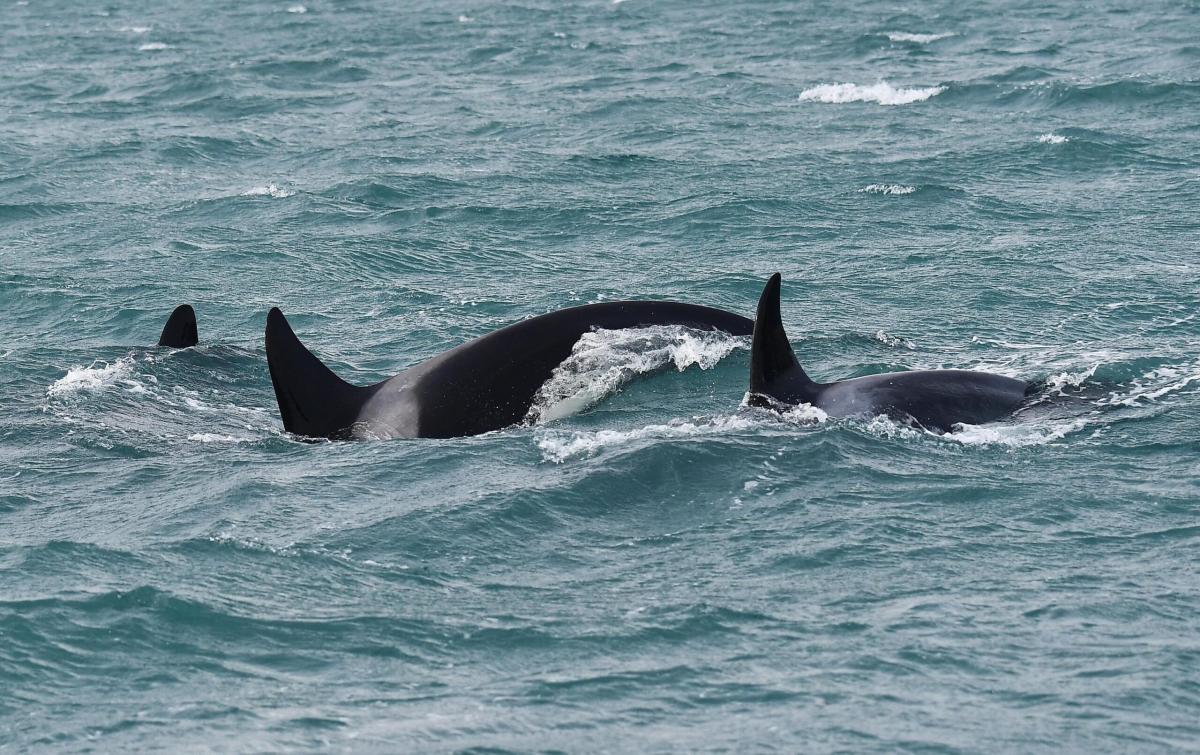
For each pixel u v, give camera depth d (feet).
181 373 234.38
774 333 196.34
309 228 361.92
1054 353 230.89
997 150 426.92
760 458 176.24
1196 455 177.17
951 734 112.98
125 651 129.39
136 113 598.34
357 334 263.08
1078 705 116.88
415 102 606.14
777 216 354.33
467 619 135.54
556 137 494.59
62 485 181.37
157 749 112.78
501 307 280.10
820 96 563.48
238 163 468.75
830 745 111.75
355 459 185.57
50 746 113.80
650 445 179.63
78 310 284.20
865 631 131.03
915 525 156.56
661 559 149.69
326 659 127.95
